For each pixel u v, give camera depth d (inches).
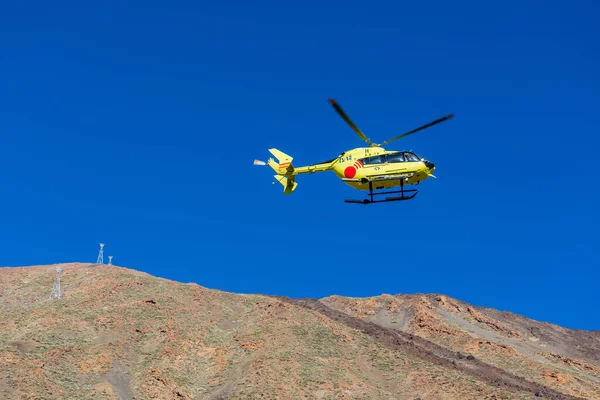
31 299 4062.5
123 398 2689.5
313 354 3206.2
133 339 3223.4
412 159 1694.1
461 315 4997.5
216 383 2972.4
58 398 2556.6
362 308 5017.2
